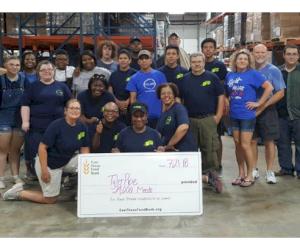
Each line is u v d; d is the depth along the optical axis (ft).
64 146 13.51
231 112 15.56
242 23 27.22
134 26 29.32
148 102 15.49
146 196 12.87
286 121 17.02
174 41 19.40
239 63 15.06
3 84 15.48
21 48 24.11
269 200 14.28
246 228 11.70
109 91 16.06
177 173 12.94
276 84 15.61
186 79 15.03
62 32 28.58
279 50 22.56
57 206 13.93
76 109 13.33
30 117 15.42
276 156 20.63
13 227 12.00
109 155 12.92
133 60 18.81
